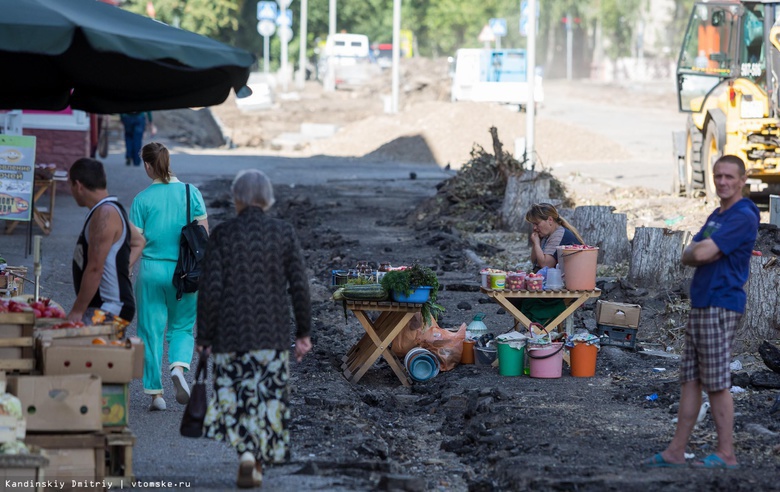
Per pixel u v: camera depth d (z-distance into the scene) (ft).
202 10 475.31
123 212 42.34
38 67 44.62
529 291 58.29
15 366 35.63
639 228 73.72
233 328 35.55
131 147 171.94
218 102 44.34
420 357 57.93
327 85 388.98
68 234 101.71
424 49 594.65
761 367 55.77
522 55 250.78
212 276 35.83
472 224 110.22
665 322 65.00
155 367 48.26
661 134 245.86
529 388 53.98
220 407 35.65
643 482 37.14
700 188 122.11
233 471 39.11
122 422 35.81
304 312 36.32
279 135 268.62
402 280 55.01
